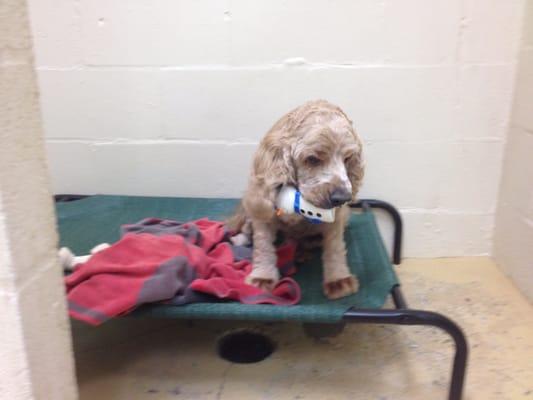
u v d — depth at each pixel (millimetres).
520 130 1906
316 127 1324
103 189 2189
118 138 2113
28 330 872
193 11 1934
